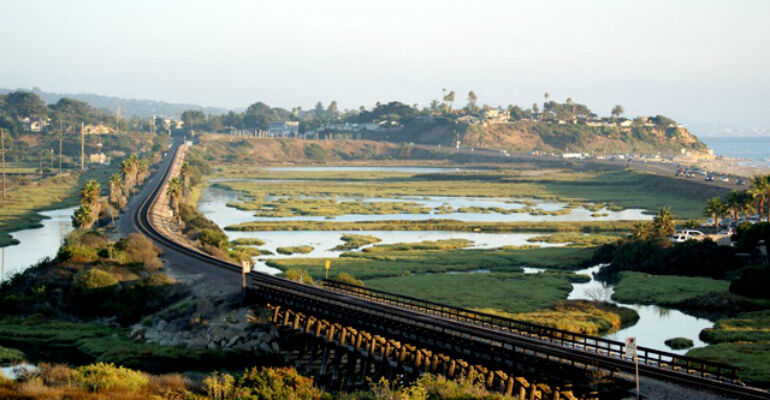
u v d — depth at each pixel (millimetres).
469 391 49375
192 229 177000
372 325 69000
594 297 117875
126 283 107000
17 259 148375
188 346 82438
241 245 175125
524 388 55562
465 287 123875
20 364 76062
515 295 117562
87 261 114625
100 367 58000
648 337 93938
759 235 137750
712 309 110750
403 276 136500
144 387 57031
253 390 50812
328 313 75188
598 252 157625
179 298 101812
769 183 163750
